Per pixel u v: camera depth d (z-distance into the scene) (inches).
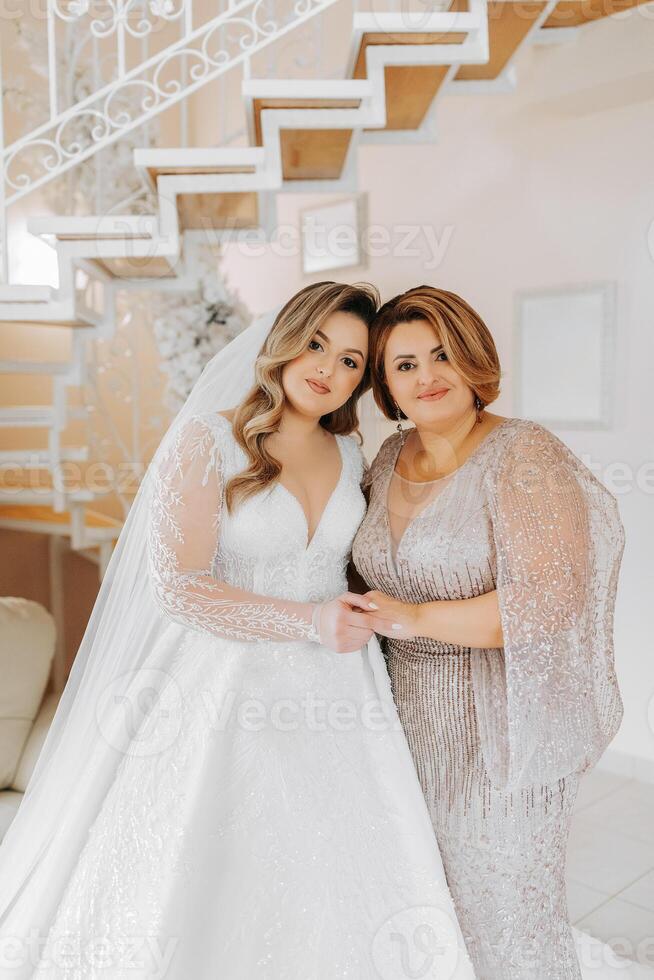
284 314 62.1
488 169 112.2
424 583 60.1
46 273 157.9
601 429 93.1
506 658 55.0
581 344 95.6
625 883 96.5
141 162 98.8
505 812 58.1
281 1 146.9
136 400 144.3
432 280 116.8
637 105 94.9
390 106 110.3
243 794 58.1
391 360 61.4
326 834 57.6
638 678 107.6
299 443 64.9
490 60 105.3
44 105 146.7
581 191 100.3
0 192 106.2
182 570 59.7
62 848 63.1
